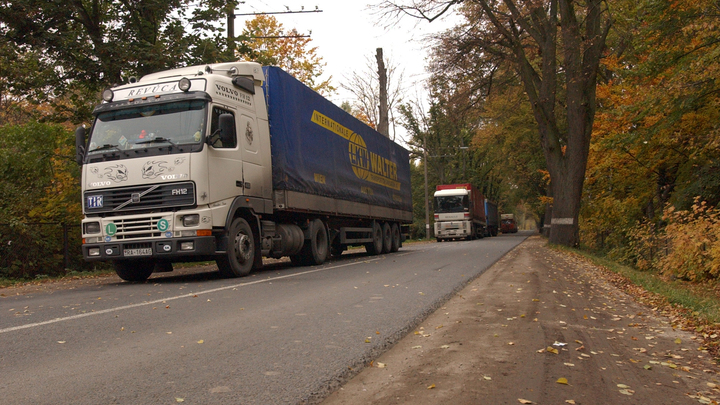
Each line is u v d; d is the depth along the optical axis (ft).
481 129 139.33
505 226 285.43
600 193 75.77
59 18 57.00
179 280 37.47
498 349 16.88
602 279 37.68
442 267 45.03
